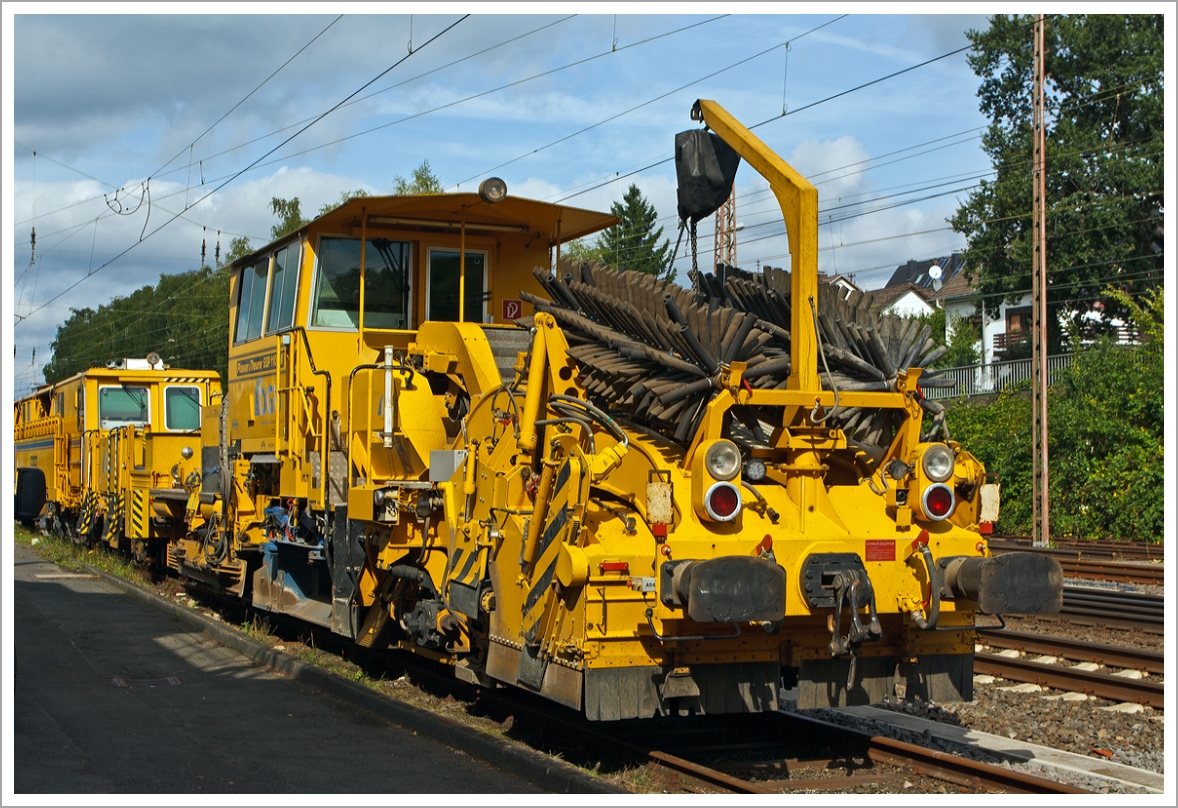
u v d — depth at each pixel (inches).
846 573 234.2
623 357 260.4
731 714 295.1
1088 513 947.3
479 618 283.4
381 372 342.3
